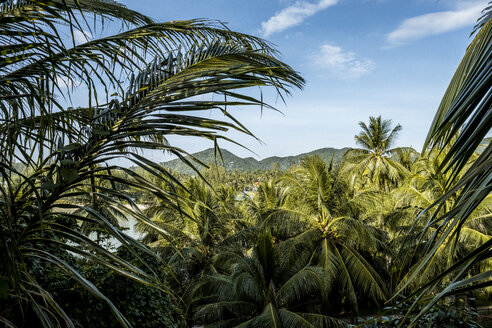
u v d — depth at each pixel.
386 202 15.79
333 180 15.30
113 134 2.03
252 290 10.36
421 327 3.23
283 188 19.81
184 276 14.24
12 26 1.52
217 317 11.32
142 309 4.84
